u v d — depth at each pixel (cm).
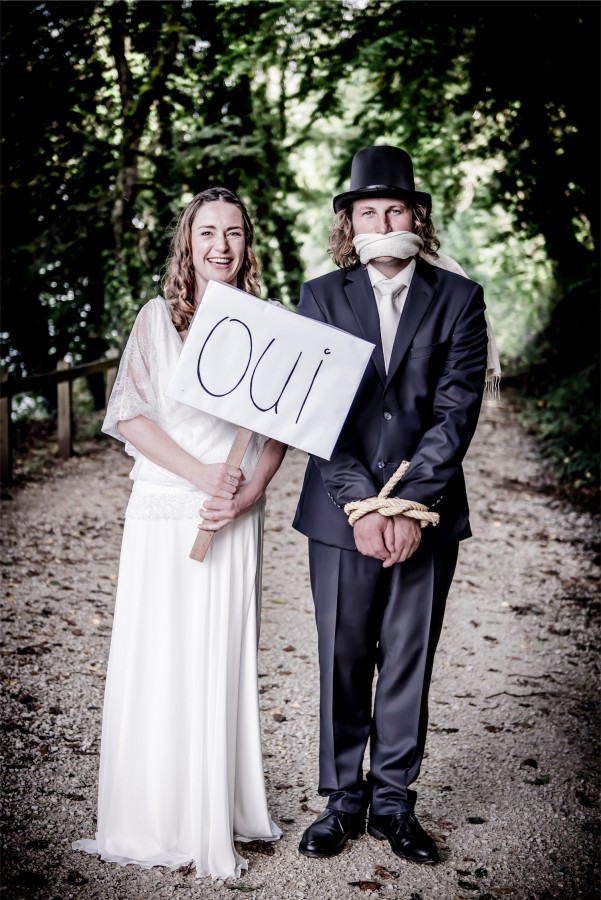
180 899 279
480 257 1406
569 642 530
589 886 298
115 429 302
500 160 1133
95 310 1141
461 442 297
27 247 1053
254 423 288
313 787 357
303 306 314
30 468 896
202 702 292
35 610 531
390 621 310
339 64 957
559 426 1003
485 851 316
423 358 302
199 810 292
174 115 1097
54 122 1034
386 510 288
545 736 410
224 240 293
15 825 318
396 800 313
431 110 1058
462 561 680
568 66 923
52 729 390
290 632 531
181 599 293
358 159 306
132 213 1082
